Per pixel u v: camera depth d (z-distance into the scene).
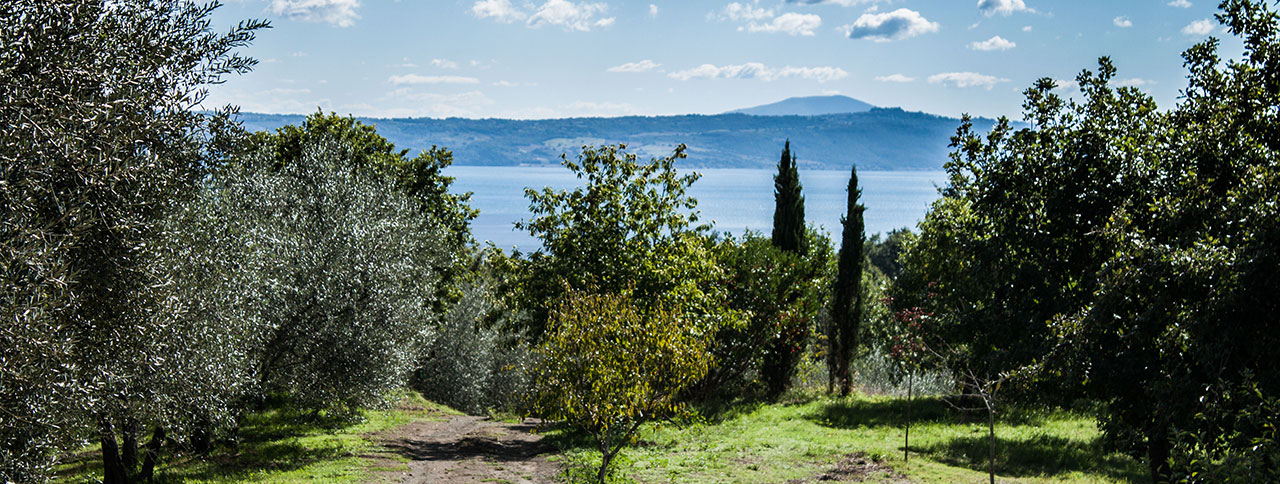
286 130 34.56
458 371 46.72
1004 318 14.79
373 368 20.47
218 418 13.95
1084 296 13.76
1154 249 9.34
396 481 16.95
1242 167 11.86
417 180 38.00
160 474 17.59
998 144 15.55
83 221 7.91
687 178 26.06
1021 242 14.99
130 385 10.66
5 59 7.83
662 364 13.96
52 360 7.95
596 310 14.08
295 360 19.70
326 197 21.86
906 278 31.94
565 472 17.30
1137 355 10.16
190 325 12.06
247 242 16.84
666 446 20.94
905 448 17.89
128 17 9.99
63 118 7.77
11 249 6.74
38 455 8.12
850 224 36.41
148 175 9.79
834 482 15.21
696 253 26.34
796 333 34.59
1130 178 13.95
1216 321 8.80
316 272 20.11
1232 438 7.87
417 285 23.86
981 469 16.97
